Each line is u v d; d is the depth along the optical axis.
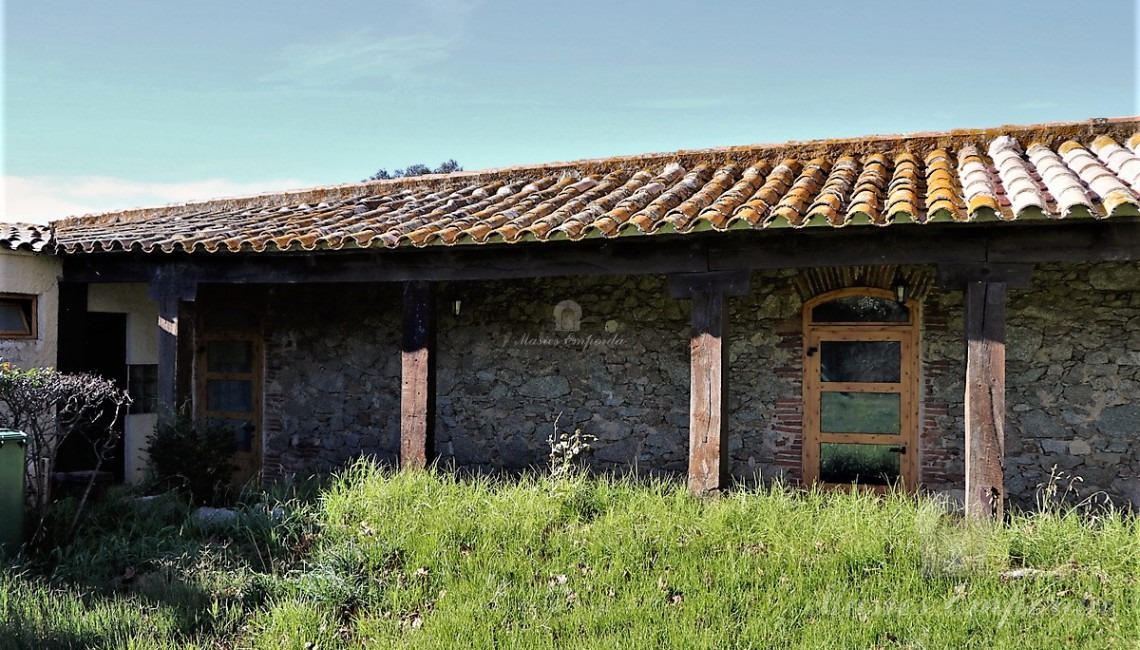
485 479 8.20
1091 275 7.92
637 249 7.22
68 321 9.40
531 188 9.39
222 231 8.66
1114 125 8.10
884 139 8.80
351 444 10.18
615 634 5.37
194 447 8.02
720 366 6.96
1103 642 4.94
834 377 8.70
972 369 6.34
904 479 8.48
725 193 7.62
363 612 5.87
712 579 5.93
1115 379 7.84
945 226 6.33
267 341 10.63
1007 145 8.14
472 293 9.74
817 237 6.73
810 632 5.22
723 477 7.09
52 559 6.68
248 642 5.54
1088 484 7.86
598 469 9.18
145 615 5.74
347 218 8.95
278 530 7.00
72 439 9.77
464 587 5.99
